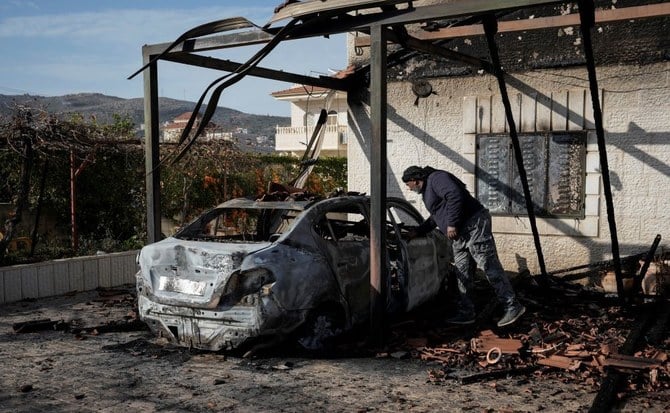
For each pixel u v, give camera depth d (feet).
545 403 16.07
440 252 26.73
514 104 32.91
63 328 24.45
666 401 16.05
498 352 19.76
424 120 35.40
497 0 19.03
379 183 20.65
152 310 20.51
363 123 36.86
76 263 32.09
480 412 15.46
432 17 19.97
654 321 23.52
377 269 20.89
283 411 15.71
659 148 29.81
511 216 33.19
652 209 30.14
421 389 17.28
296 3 21.83
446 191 22.66
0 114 32.78
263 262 19.11
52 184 40.86
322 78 34.35
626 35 30.17
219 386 17.69
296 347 21.06
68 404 16.39
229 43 24.25
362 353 20.75
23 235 39.52
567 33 31.37
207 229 24.99
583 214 31.60
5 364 19.97
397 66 35.94
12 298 29.48
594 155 31.04
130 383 18.01
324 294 20.31
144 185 44.34
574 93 31.35
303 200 23.12
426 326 23.57
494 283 22.94
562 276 31.42
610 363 17.87
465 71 33.99
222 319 19.24
